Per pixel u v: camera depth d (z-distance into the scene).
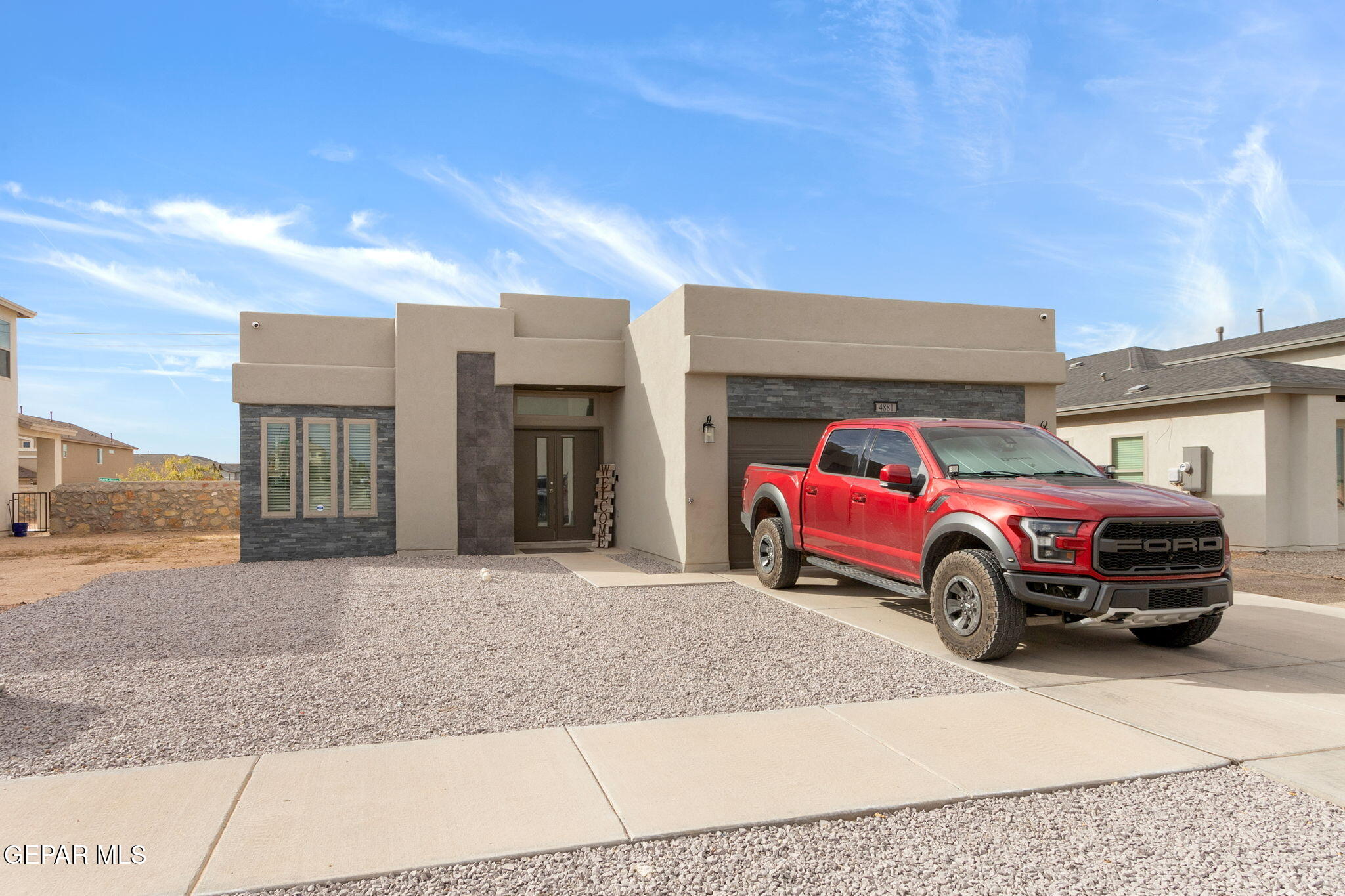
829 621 8.12
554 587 10.19
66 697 5.46
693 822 3.59
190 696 5.47
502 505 14.07
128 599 9.45
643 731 4.79
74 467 37.00
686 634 7.49
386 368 14.10
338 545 13.88
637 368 13.76
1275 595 10.41
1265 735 4.80
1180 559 6.16
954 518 6.73
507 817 3.63
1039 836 3.55
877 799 3.85
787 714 5.13
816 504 8.96
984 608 6.35
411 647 6.91
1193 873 3.26
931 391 12.57
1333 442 15.35
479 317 14.08
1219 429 15.89
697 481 11.46
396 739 4.67
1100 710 5.27
